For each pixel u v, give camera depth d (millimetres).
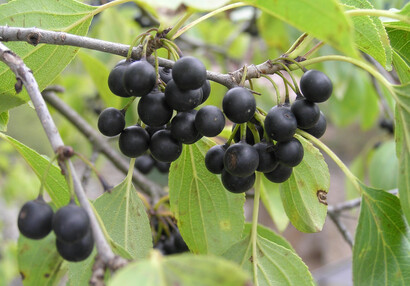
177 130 162
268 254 185
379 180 347
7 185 558
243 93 159
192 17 462
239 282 109
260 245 186
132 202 187
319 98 165
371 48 187
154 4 130
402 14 167
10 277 458
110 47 174
